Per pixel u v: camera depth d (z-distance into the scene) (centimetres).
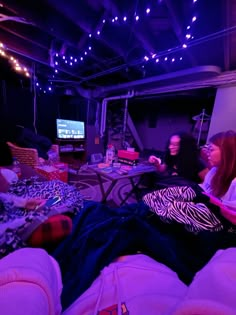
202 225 80
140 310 47
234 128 311
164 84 396
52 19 211
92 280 61
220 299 26
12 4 174
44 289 29
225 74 309
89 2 180
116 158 249
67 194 133
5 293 26
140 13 180
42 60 328
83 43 256
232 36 208
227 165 86
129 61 317
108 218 99
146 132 848
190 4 171
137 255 75
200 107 639
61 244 78
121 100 566
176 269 72
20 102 392
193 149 159
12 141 342
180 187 94
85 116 557
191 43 222
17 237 63
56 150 393
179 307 26
